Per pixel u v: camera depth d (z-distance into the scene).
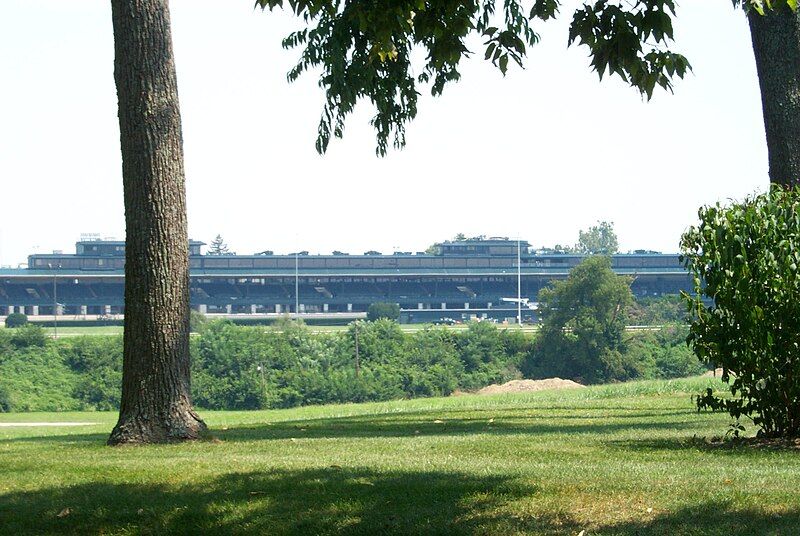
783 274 11.08
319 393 78.06
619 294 87.38
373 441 13.21
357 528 7.79
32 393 77.56
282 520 8.12
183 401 13.84
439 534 7.53
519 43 9.43
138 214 13.71
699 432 13.49
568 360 86.75
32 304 151.62
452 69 19.52
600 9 8.31
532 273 161.00
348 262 159.50
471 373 84.50
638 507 7.82
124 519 8.54
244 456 11.55
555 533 7.28
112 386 79.75
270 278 157.12
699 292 11.65
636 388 28.91
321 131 19.70
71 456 12.17
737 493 8.17
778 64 15.06
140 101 13.67
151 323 13.68
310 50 19.39
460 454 11.42
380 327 85.88
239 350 80.12
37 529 8.52
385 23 9.69
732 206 11.54
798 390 11.39
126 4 13.67
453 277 160.88
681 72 8.71
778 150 15.09
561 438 13.04
